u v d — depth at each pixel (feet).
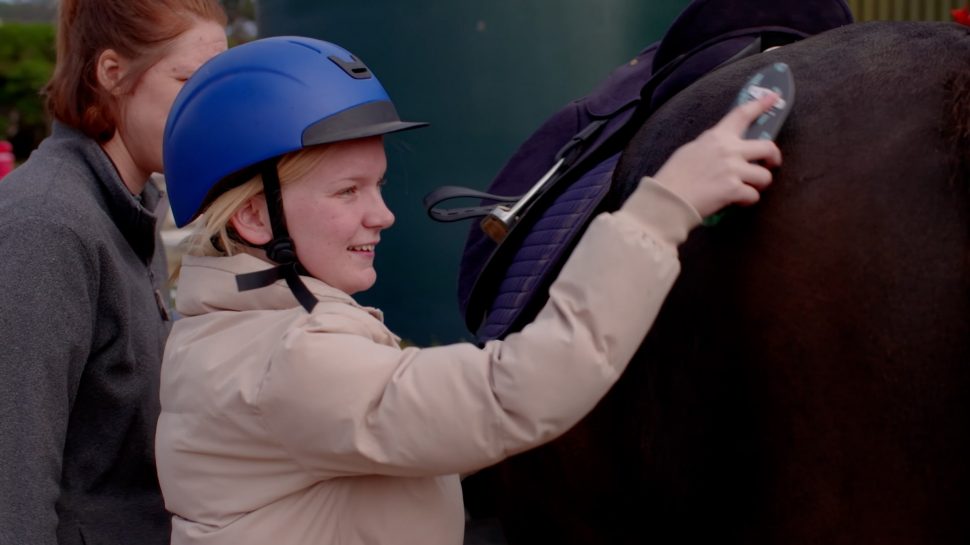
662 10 12.11
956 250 2.95
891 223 3.07
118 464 5.30
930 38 3.49
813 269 3.21
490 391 3.48
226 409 3.80
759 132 3.38
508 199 5.68
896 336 3.02
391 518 3.93
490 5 11.82
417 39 11.94
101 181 5.29
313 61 4.04
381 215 4.11
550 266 4.52
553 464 4.77
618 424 4.17
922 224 3.02
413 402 3.52
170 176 4.25
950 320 2.94
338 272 4.06
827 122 3.36
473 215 5.66
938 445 2.99
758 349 3.36
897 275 3.03
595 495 4.50
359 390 3.59
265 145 3.91
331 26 12.21
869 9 16.69
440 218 5.64
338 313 3.80
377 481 3.93
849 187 3.19
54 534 4.53
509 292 4.83
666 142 4.03
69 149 5.32
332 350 3.63
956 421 2.95
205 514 3.93
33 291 4.58
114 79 5.35
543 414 3.42
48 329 4.58
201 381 3.91
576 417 3.47
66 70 5.41
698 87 4.15
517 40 11.89
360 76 4.10
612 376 3.42
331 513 3.89
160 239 6.34
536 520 5.34
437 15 11.85
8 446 4.42
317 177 3.98
